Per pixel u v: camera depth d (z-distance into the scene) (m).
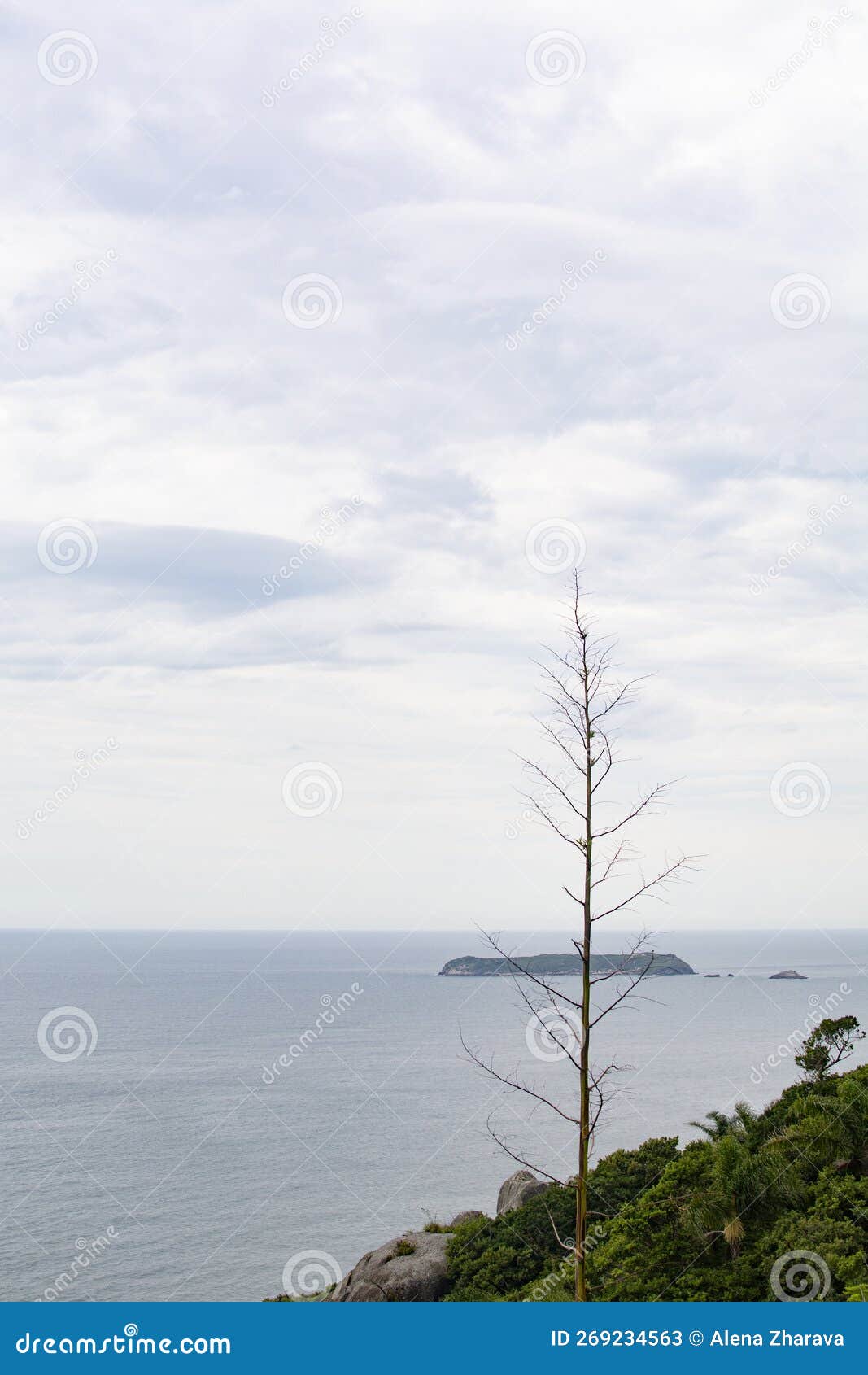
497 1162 86.38
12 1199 83.00
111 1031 169.88
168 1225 75.75
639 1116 84.31
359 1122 104.31
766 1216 32.16
